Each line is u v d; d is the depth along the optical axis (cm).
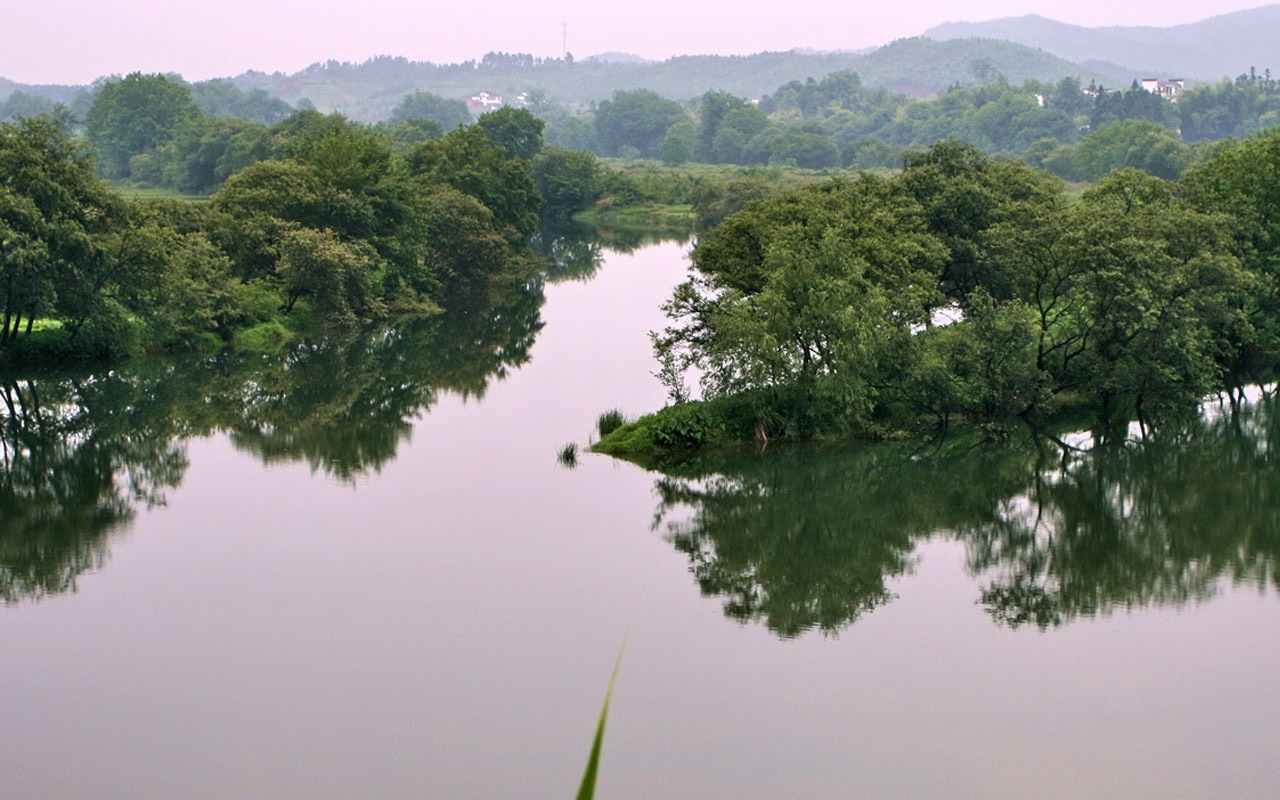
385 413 4912
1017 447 4256
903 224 4997
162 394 5259
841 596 2898
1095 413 4644
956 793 1972
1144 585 2970
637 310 7738
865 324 4162
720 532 3397
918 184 5425
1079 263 4384
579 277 9562
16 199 5088
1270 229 5188
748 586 2972
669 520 3491
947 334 4578
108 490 3809
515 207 10275
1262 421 4628
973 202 5244
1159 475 3947
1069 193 13962
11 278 5194
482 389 5359
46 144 5388
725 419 4309
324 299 7188
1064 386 4616
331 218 7481
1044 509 3616
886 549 3266
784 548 3269
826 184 5822
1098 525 3462
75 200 5403
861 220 4791
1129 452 4212
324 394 5306
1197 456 4166
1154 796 1952
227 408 5012
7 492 3791
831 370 4212
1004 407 4578
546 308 7844
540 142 17250
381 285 7731
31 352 5662
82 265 5453
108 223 5606
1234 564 3116
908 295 4456
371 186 7850
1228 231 4809
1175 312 4272
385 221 7900
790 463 4059
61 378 5516
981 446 4262
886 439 4294
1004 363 4462
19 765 2075
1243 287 4562
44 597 2864
